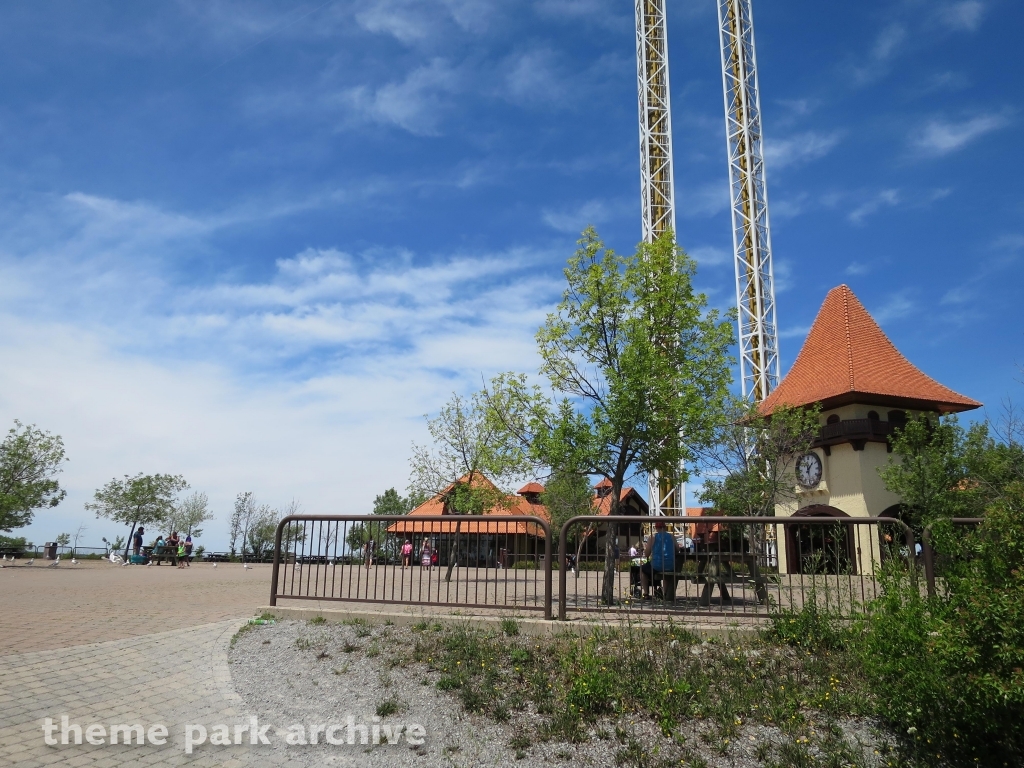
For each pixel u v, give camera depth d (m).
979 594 5.61
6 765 5.45
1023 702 5.29
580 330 14.70
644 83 46.97
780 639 8.38
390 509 70.88
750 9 47.12
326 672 8.06
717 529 10.65
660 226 45.00
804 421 28.81
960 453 24.94
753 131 45.53
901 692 6.12
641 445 14.07
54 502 40.03
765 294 43.72
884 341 31.88
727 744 6.27
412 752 6.28
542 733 6.51
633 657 7.90
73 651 8.27
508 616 9.70
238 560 50.38
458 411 26.39
